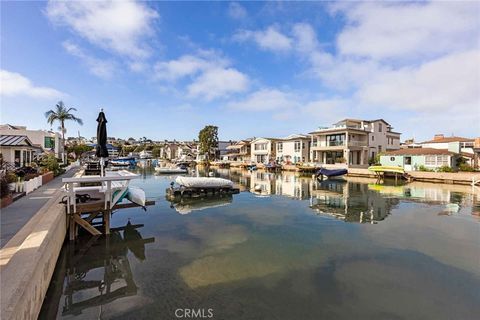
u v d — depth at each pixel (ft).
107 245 32.83
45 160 81.56
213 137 263.29
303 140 177.06
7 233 23.59
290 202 64.64
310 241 35.12
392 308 19.98
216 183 74.28
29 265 16.42
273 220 46.60
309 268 26.81
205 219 46.88
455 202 64.13
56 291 22.20
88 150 232.94
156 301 20.83
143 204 40.73
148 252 30.91
